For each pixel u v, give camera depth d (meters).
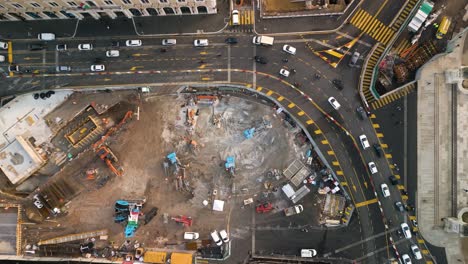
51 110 93.25
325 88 90.94
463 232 83.94
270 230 91.50
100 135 93.19
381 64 90.44
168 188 92.19
